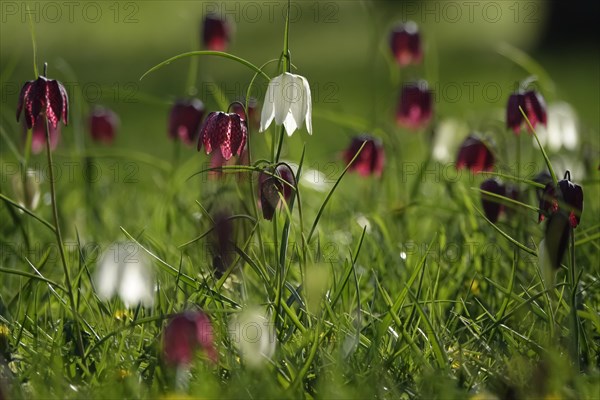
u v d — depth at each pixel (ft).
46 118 18.16
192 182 37.42
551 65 109.19
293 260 24.47
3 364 17.34
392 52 42.11
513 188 25.50
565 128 32.71
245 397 16.03
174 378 16.81
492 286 22.62
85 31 118.32
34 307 20.92
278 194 19.71
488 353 18.76
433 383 16.70
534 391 16.66
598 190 32.01
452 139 36.29
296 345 18.81
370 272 23.66
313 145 55.72
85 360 17.87
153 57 106.63
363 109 73.77
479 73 97.25
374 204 32.42
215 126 19.57
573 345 17.78
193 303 18.42
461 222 27.30
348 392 16.30
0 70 94.32
